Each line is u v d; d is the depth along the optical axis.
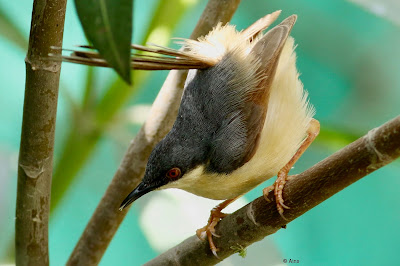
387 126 1.55
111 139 1.66
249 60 1.60
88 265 1.62
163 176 1.60
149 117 1.62
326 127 1.64
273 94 1.61
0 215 1.66
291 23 1.61
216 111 1.60
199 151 1.60
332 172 1.56
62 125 1.65
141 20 1.69
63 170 1.63
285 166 1.61
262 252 1.64
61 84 1.63
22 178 1.57
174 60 1.57
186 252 1.60
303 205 1.57
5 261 1.62
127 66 1.44
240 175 1.61
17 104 1.69
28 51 1.55
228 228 1.59
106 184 1.69
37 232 1.58
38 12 1.55
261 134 1.60
